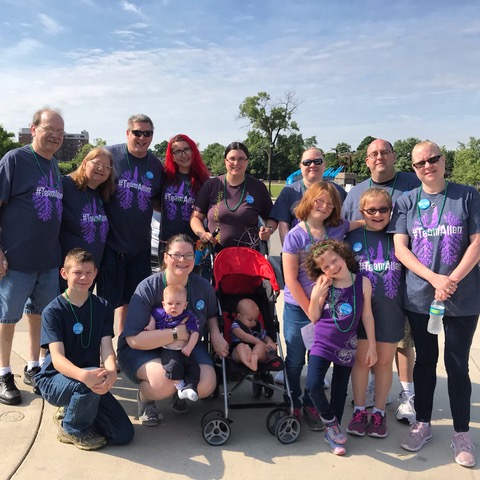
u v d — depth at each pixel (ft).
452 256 10.69
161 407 13.14
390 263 11.62
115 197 14.60
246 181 14.98
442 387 14.66
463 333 10.83
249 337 12.01
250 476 10.03
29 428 11.43
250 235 14.75
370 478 10.12
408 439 11.35
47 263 12.98
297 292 11.73
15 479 9.55
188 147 15.56
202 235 13.79
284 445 11.34
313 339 11.49
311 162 14.33
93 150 13.57
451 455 11.10
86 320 11.21
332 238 11.86
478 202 10.71
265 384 11.98
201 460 10.57
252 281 13.58
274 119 189.16
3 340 12.61
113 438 10.91
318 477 10.09
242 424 12.32
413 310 11.21
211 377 11.50
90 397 10.30
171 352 11.22
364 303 11.27
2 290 12.65
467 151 186.09
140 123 14.64
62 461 10.27
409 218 11.38
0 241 12.59
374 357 11.18
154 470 10.12
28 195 12.47
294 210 12.46
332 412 11.19
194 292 12.03
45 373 11.11
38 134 12.59
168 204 15.70
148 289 11.80
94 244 13.82
